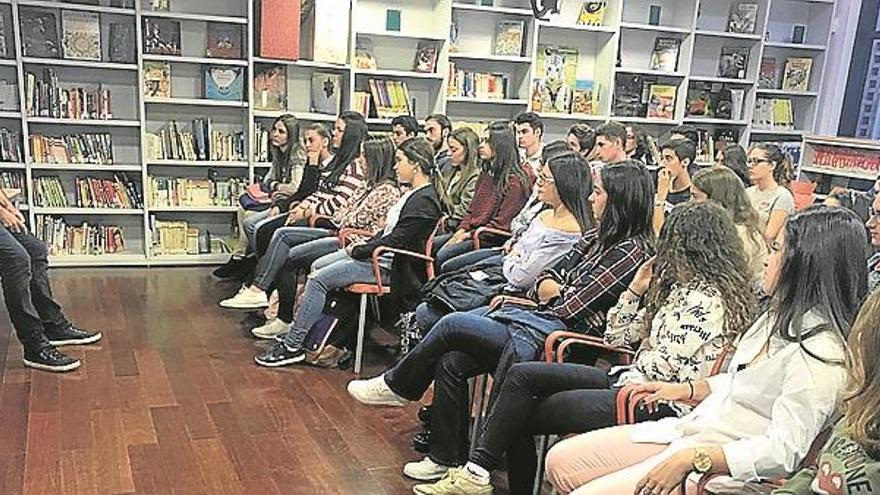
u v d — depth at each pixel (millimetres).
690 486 1676
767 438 1565
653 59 6590
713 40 6746
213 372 3629
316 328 3746
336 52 5691
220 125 5789
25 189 5301
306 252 4074
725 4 6715
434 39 5934
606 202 2502
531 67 6078
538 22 6027
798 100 7066
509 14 6117
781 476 1552
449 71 5957
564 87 6316
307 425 3113
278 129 5191
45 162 5281
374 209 4094
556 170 2842
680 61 6574
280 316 4137
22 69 5098
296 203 4719
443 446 2670
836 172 5621
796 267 1610
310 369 3729
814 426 1523
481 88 6113
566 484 1942
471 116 6312
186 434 2980
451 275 3250
